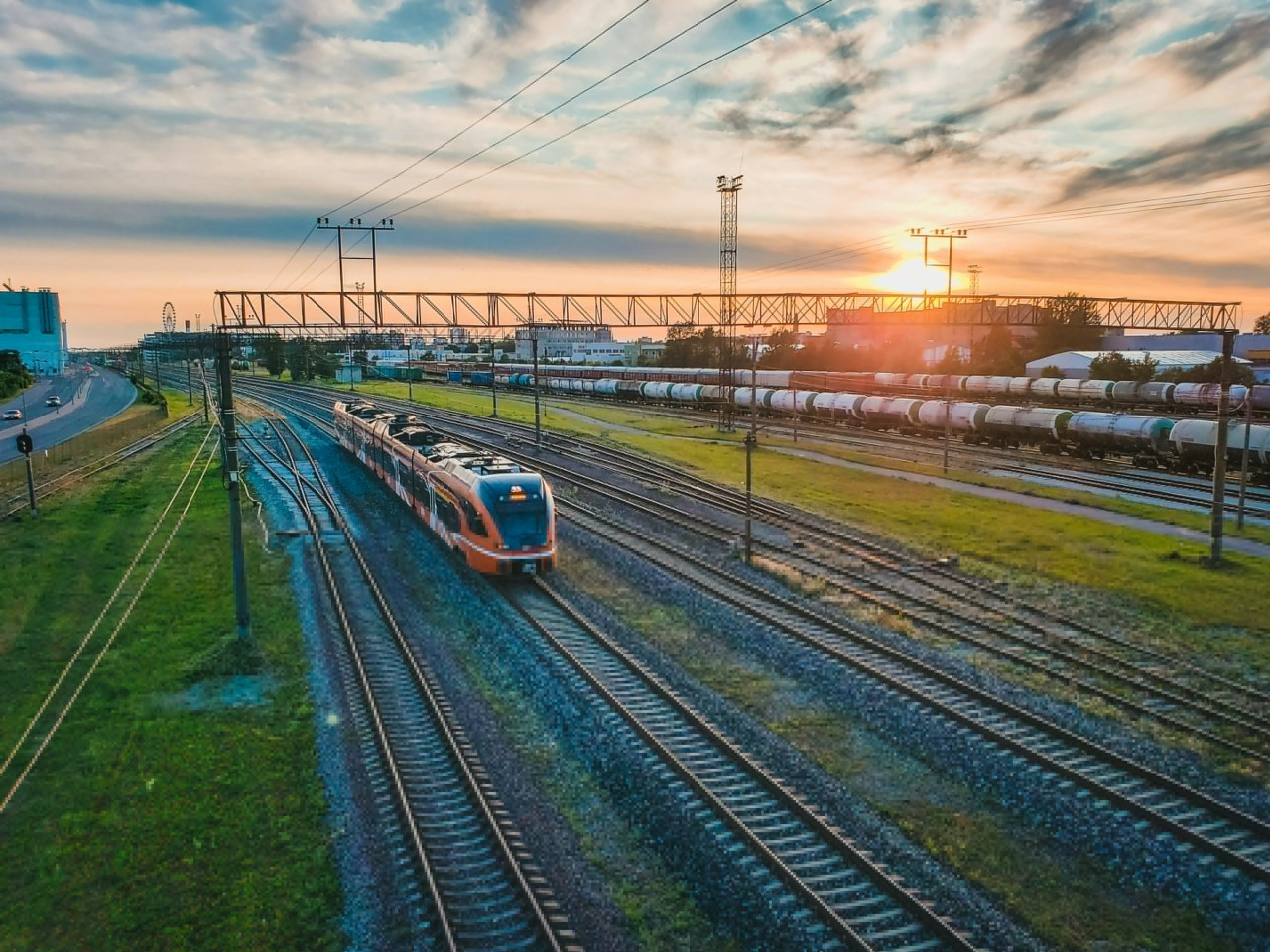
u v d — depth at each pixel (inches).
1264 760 617.0
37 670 817.5
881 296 2255.2
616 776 605.3
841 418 2866.6
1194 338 3836.1
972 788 592.4
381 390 4542.3
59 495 1742.1
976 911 463.2
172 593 1046.4
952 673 783.1
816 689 759.7
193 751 644.1
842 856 512.7
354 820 553.0
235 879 494.6
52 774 616.1
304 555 1227.2
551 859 513.0
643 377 4042.8
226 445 855.7
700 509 1573.6
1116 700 715.4
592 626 916.6
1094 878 495.2
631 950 437.7
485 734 675.4
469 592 1055.6
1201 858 508.7
